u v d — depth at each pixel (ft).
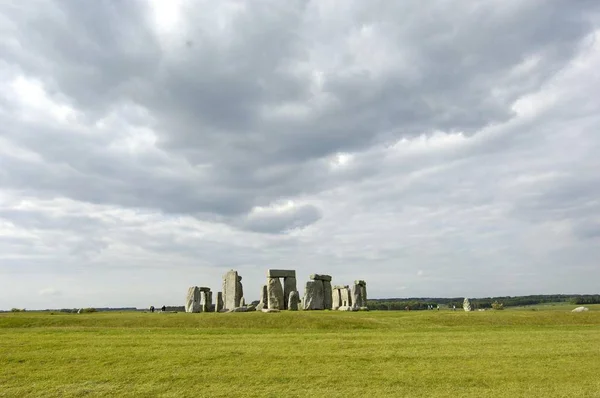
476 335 93.76
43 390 53.98
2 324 108.88
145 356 69.82
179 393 52.70
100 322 111.75
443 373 60.85
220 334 94.38
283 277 181.68
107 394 52.65
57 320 113.39
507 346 80.07
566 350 76.48
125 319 115.03
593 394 52.11
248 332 97.76
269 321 111.55
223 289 188.24
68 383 56.54
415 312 145.79
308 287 181.98
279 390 53.57
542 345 81.25
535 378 58.70
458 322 115.03
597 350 76.59
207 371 61.36
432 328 106.63
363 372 61.16
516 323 115.55
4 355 70.44
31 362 66.49
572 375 60.08
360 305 181.88
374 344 81.41
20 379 58.29
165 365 64.39
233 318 114.83
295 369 62.49
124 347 77.41
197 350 74.69
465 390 53.67
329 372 61.11
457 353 73.51
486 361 67.92
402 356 70.79
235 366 64.03
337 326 107.76
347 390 53.62
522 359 69.36
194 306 182.60
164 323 109.91
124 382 56.90
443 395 51.78
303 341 84.38
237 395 51.90
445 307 309.63
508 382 56.90
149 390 53.72
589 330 104.22
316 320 111.86
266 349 75.82
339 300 195.31
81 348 76.28
